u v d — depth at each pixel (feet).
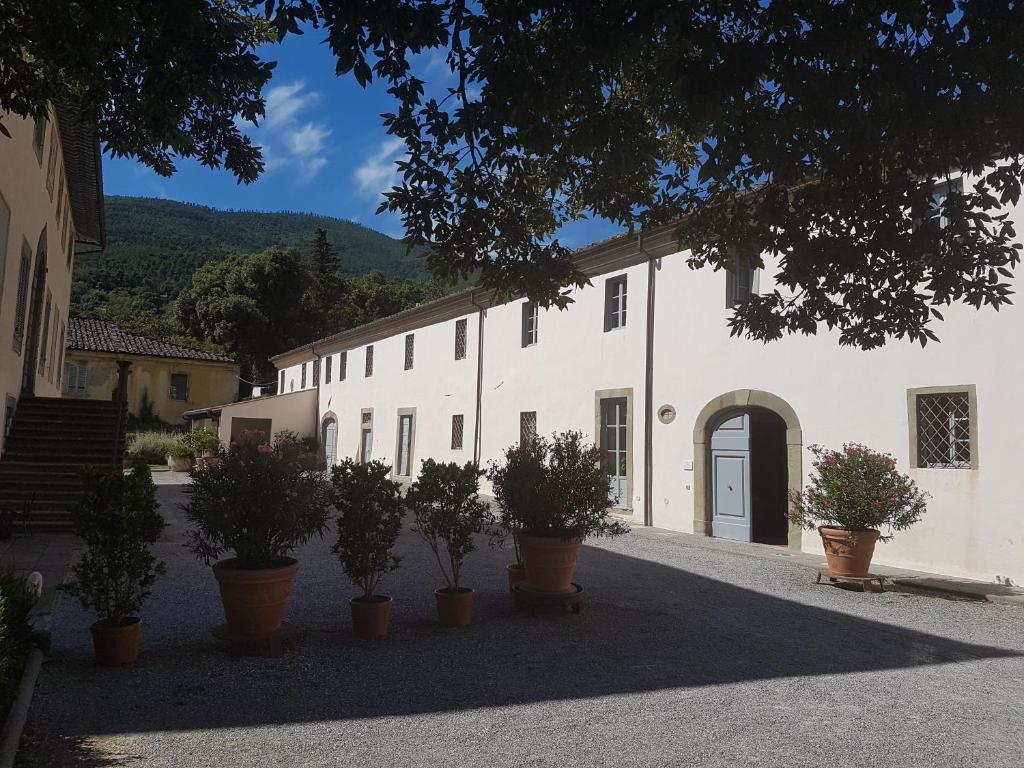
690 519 44.24
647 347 47.91
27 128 38.19
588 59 12.91
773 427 45.03
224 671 16.98
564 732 13.83
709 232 18.45
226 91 17.81
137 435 108.37
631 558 35.42
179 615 22.36
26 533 36.11
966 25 13.04
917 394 33.53
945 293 15.97
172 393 125.49
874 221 15.64
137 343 125.80
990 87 13.29
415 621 22.41
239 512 18.13
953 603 27.14
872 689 17.03
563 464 23.73
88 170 57.72
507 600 25.57
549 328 57.21
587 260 53.06
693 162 20.34
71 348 116.16
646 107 15.64
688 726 14.32
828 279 16.79
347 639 20.12
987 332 31.19
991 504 30.53
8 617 15.28
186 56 14.48
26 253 41.65
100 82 16.28
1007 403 30.35
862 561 29.32
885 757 13.07
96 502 16.98
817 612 25.23
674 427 45.75
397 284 202.08
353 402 93.61
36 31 14.58
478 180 16.07
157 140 17.95
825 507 29.86
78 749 12.48
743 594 27.91
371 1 11.79
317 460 20.27
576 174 17.87
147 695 15.24
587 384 52.75
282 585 18.38
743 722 14.61
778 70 13.17
